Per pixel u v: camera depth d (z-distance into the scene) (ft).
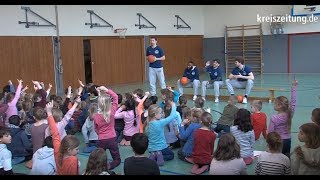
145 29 43.80
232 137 9.59
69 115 12.96
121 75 41.78
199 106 16.88
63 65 36.47
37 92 17.49
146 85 40.04
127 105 16.28
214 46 51.52
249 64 49.16
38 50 34.42
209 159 12.32
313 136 9.21
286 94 29.30
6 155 10.87
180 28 48.32
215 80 27.66
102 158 8.36
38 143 12.50
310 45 44.60
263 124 15.08
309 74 44.06
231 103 17.11
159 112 13.30
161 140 13.34
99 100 12.80
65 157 9.34
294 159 9.43
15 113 16.63
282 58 46.75
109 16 39.99
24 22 33.12
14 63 32.76
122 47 41.55
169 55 46.93
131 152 15.28
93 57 38.81
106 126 12.84
